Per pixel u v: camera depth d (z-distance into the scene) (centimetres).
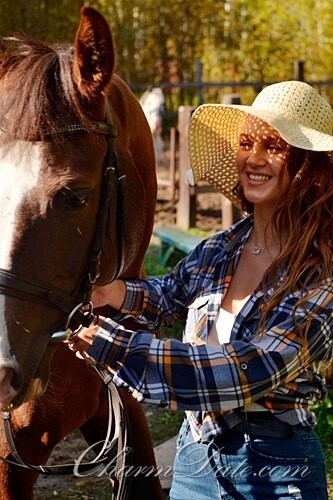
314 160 240
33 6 1544
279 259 234
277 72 1794
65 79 223
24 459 271
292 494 231
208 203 1092
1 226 210
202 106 258
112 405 276
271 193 241
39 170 214
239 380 223
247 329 235
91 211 224
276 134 241
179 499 248
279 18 1795
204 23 1809
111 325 225
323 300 230
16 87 220
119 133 252
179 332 630
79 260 221
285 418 233
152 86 1322
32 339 212
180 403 224
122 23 1755
